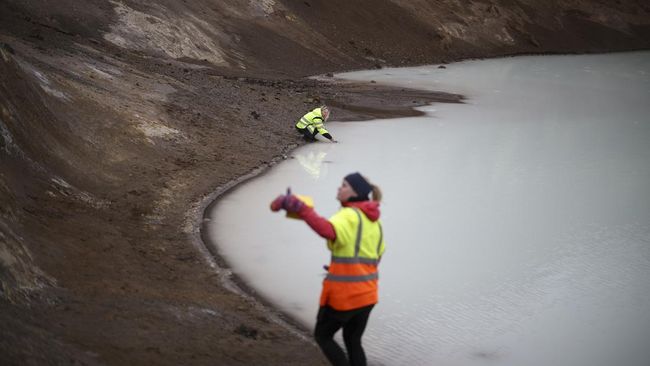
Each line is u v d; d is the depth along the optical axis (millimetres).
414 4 36594
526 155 15836
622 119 20422
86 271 7441
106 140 12094
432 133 17750
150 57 21453
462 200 12320
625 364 6996
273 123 17062
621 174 14391
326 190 12492
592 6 45688
